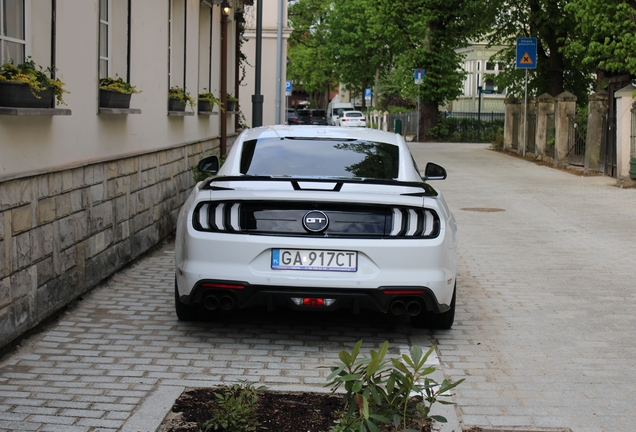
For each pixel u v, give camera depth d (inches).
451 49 1603.1
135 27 344.8
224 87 594.9
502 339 241.3
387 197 213.3
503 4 1221.7
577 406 183.3
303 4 2886.3
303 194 210.2
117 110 300.2
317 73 2984.7
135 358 211.2
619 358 223.1
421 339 239.6
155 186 378.9
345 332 245.1
